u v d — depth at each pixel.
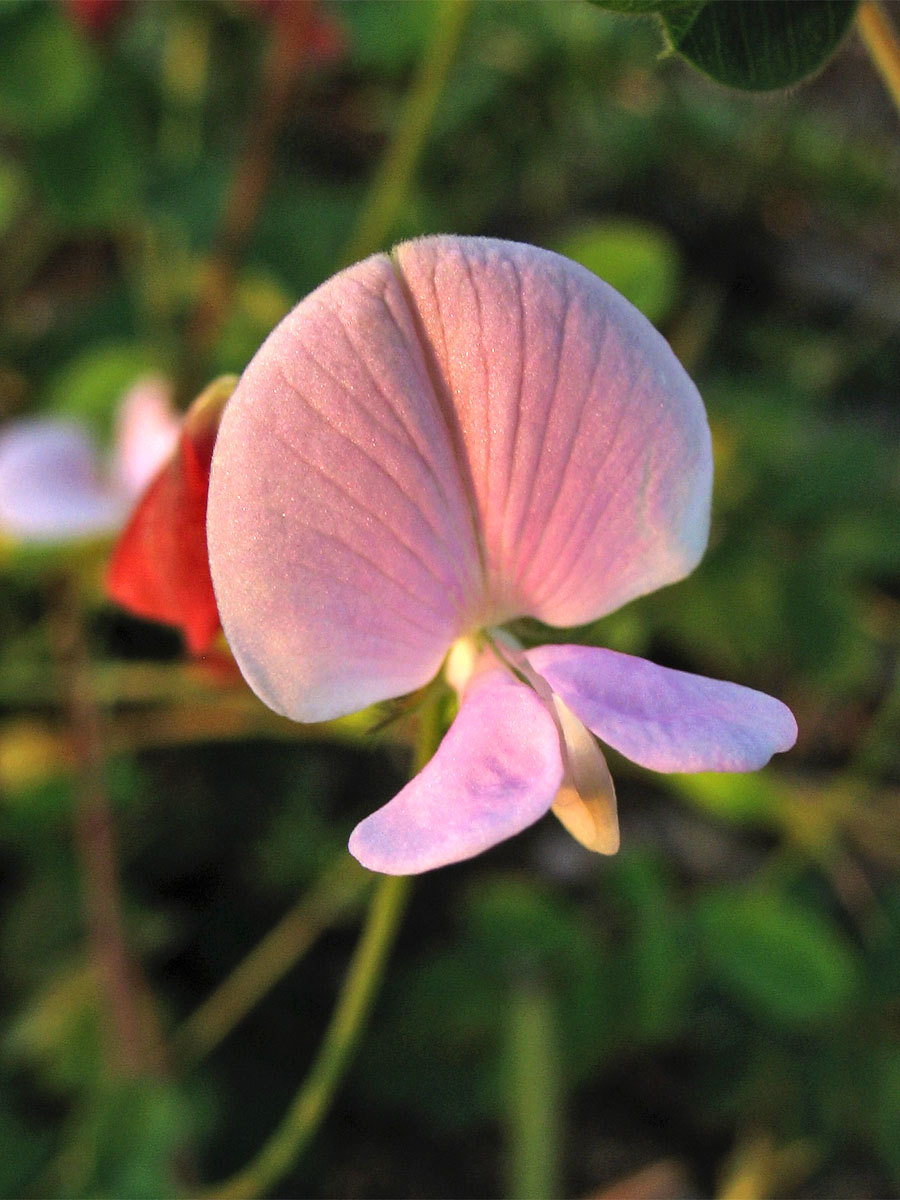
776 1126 0.14
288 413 0.06
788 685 0.16
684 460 0.07
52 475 0.13
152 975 0.14
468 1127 0.14
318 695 0.07
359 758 0.15
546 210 0.19
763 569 0.15
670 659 0.16
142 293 0.16
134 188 0.15
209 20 0.17
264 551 0.06
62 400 0.14
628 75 0.18
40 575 0.14
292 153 0.19
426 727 0.07
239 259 0.15
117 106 0.15
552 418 0.07
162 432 0.13
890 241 0.20
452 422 0.07
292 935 0.14
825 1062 0.14
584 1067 0.13
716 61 0.07
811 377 0.18
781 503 0.15
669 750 0.06
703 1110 0.14
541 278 0.06
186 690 0.14
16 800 0.13
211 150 0.18
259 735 0.14
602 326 0.07
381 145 0.19
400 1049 0.13
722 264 0.19
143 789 0.14
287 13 0.14
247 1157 0.13
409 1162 0.14
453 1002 0.13
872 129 0.19
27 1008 0.13
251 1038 0.14
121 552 0.08
